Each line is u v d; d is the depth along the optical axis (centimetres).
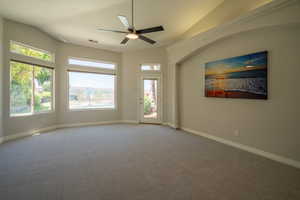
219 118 350
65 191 168
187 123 452
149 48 557
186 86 452
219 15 329
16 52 369
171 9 331
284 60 239
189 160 249
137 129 474
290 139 234
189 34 415
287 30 236
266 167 224
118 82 589
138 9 323
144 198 157
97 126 518
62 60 489
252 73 278
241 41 296
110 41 485
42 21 365
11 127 360
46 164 232
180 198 157
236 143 313
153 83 564
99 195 161
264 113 266
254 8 267
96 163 237
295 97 229
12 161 242
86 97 539
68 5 303
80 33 428
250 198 157
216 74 348
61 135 400
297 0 206
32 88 412
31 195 161
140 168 222
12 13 328
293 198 157
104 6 309
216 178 195
